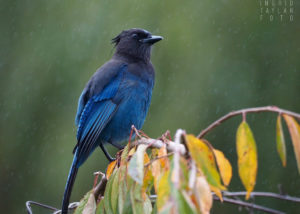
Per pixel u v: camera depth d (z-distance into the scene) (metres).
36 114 13.75
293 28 13.98
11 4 15.09
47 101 13.64
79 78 13.48
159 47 13.98
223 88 13.36
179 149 3.51
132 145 4.69
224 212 13.36
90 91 9.18
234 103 13.21
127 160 4.48
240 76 13.49
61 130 13.43
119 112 8.99
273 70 13.61
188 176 3.45
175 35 13.99
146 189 4.34
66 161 13.23
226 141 13.16
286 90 13.38
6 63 14.53
